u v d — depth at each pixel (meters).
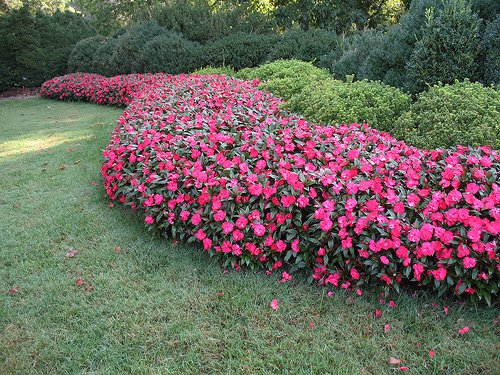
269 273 2.59
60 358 1.96
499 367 1.83
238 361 1.92
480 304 2.25
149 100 5.80
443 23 4.23
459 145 2.93
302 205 2.40
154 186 2.99
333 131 3.47
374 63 5.25
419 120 3.68
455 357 1.91
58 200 3.87
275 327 2.16
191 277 2.58
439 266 2.14
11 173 4.63
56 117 8.24
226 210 2.60
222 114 3.92
